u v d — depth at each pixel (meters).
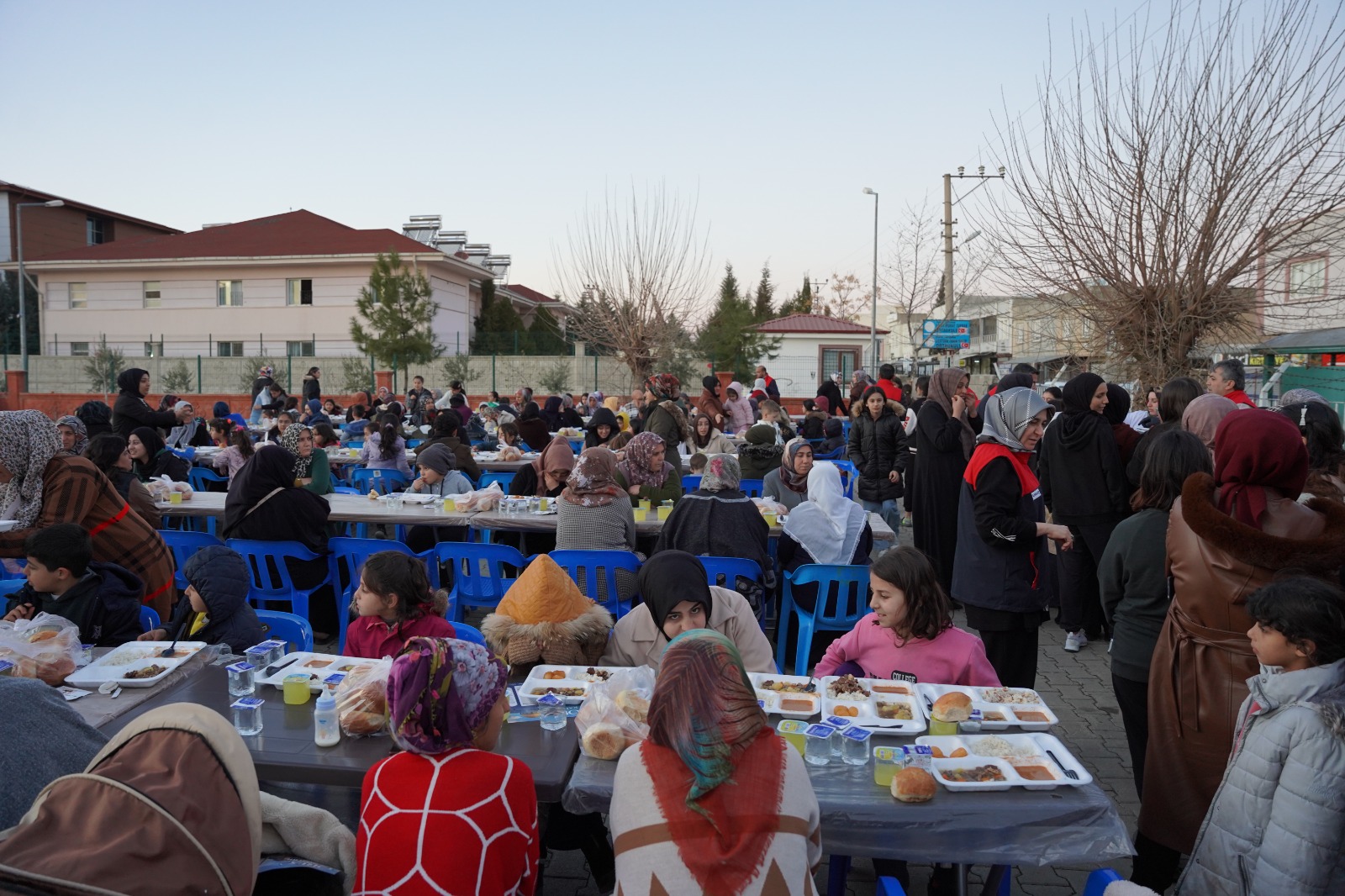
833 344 36.25
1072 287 10.66
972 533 4.22
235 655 3.42
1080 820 2.26
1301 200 9.44
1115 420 5.77
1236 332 10.20
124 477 6.15
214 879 1.65
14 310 37.47
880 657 3.33
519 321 36.72
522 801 2.06
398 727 2.04
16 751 1.93
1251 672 2.58
